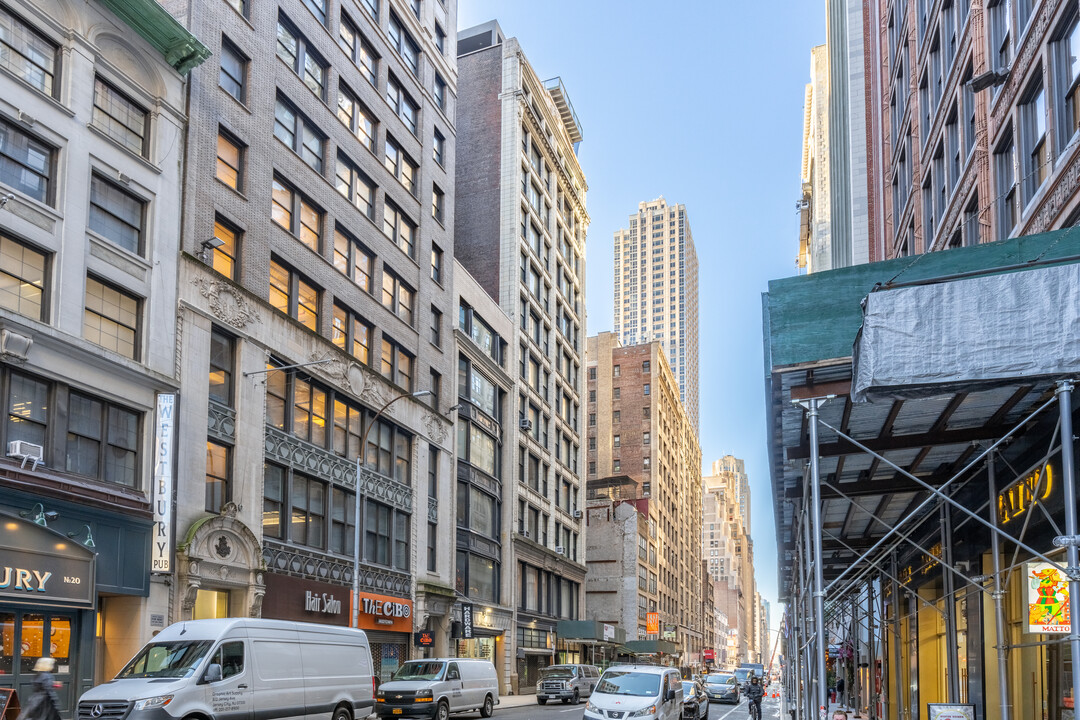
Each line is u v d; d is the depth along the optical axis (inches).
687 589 4862.2
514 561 2086.6
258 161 1209.4
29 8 861.8
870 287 415.5
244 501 1104.2
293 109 1325.0
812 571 541.6
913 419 486.3
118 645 904.3
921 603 901.8
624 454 4079.7
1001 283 352.8
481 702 1160.8
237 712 641.0
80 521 844.6
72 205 882.8
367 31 1553.9
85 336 892.6
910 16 1076.5
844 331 411.5
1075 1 515.5
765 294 444.1
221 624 662.5
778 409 480.4
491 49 2428.6
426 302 1704.0
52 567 800.9
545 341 2536.9
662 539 4037.9
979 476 606.9
